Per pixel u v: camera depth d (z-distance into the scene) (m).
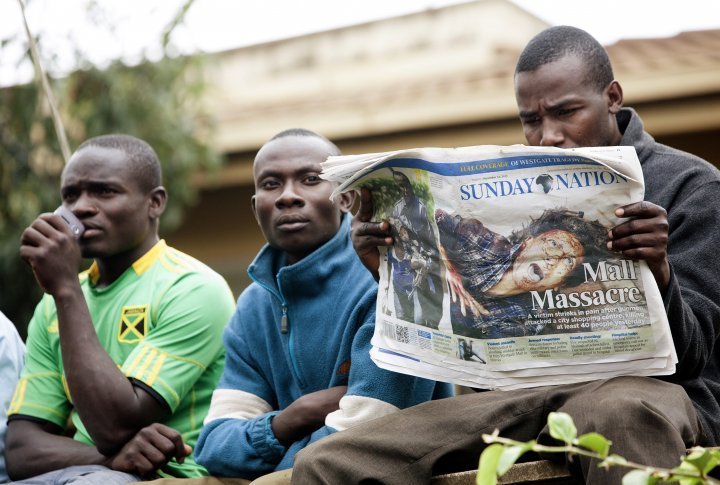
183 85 6.74
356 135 7.05
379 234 2.66
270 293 3.19
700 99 6.38
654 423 2.21
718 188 2.81
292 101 7.77
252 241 7.61
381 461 2.48
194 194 7.34
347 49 8.23
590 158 2.36
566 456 2.36
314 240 3.12
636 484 1.65
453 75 7.45
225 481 2.99
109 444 3.22
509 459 1.62
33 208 6.30
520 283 2.46
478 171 2.46
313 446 2.52
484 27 7.91
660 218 2.36
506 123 6.80
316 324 3.08
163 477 3.23
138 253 3.65
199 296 3.52
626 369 2.42
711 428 2.56
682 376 2.60
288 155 3.15
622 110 3.10
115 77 6.36
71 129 6.46
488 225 2.46
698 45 6.88
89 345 3.29
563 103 2.94
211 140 6.91
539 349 2.46
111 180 3.58
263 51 8.42
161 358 3.38
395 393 2.81
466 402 2.59
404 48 8.02
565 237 2.43
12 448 3.46
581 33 3.03
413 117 6.88
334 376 2.98
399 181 2.57
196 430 3.45
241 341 3.21
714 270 2.70
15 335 3.73
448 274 2.53
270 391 3.17
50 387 3.56
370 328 2.91
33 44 3.91
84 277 3.76
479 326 2.49
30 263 3.35
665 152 2.98
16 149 6.32
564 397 2.48
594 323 2.42
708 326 2.60
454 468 2.56
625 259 2.40
